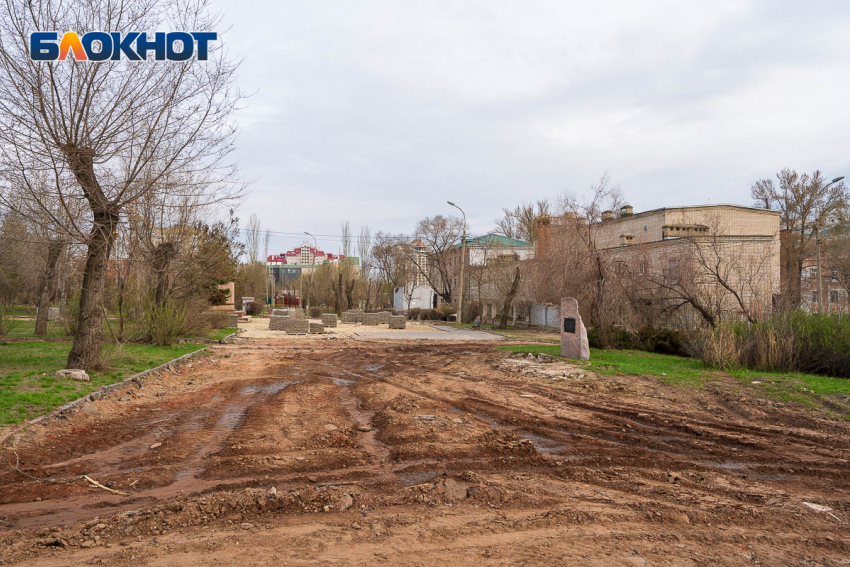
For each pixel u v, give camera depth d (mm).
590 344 20906
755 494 5586
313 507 5012
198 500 4945
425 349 22469
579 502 5270
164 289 20797
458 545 4266
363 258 73312
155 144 11492
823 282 35469
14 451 6578
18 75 9906
